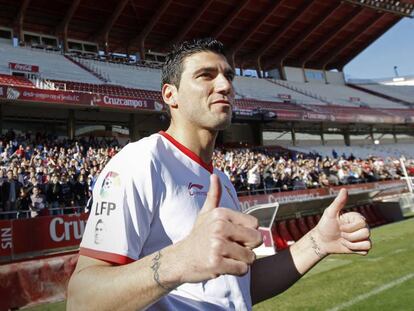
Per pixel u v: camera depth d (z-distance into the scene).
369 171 22.17
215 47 1.39
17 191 9.65
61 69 22.81
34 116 20.48
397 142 38.28
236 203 1.65
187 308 1.18
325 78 41.94
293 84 37.66
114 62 27.88
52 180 10.43
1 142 13.53
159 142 1.31
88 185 11.04
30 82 18.20
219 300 1.23
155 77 27.33
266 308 5.12
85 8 26.81
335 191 17.11
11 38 25.98
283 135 31.31
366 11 35.97
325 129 33.84
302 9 32.62
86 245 1.02
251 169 14.79
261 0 30.66
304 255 1.51
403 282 5.90
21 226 7.95
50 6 25.88
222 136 28.50
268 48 36.47
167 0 27.27
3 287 5.77
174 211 1.17
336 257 8.17
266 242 9.39
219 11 30.69
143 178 1.12
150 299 0.85
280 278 1.53
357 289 5.70
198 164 1.35
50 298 6.21
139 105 19.86
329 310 4.88
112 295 0.86
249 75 38.34
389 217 14.82
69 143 17.33
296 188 16.22
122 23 29.41
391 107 37.97
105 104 18.72
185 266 0.81
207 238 0.80
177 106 1.42
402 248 8.66
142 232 1.07
